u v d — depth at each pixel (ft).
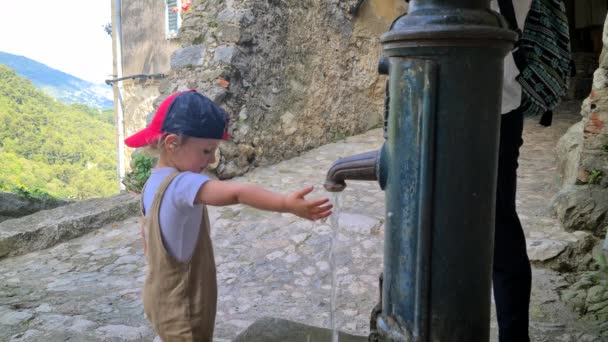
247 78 20.81
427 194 4.06
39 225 15.28
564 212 13.38
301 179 19.54
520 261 6.29
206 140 5.75
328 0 23.66
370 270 12.31
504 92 6.04
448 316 4.20
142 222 5.96
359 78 25.35
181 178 5.57
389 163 4.31
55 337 9.74
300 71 22.80
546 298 10.25
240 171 20.38
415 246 4.17
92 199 17.95
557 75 6.14
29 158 160.66
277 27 21.79
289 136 22.52
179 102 5.72
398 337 4.36
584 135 13.65
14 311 10.87
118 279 12.66
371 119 26.13
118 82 43.32
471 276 4.18
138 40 40.88
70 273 13.16
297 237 14.40
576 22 35.94
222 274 12.47
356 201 16.87
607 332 8.84
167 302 5.71
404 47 3.98
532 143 22.82
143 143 5.89
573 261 11.64
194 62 21.01
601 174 13.39
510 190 6.20
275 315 10.37
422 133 4.00
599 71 13.29
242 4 20.98
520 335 6.37
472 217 4.09
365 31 25.23
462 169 4.01
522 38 6.09
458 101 3.93
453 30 3.77
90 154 178.60
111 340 9.60
